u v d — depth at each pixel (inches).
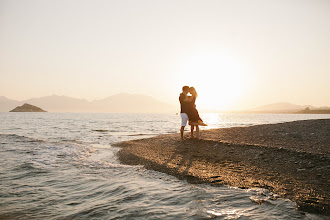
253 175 184.5
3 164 233.5
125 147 375.9
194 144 354.6
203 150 308.2
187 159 255.3
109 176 190.4
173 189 149.7
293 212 108.6
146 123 1411.2
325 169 188.2
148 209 113.0
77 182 170.7
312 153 231.1
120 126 1077.8
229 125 1131.9
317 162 208.8
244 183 161.0
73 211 113.0
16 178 181.8
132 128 930.7
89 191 147.9
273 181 166.1
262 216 103.0
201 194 136.8
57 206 120.6
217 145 331.9
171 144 370.0
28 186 159.8
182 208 113.7
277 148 269.7
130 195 137.2
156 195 136.4
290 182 162.6
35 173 198.8
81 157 285.9
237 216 102.7
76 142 449.4
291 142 323.0
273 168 206.1
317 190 143.4
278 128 502.3
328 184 155.3
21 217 106.2
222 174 187.5
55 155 292.7
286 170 197.6
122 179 180.2
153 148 344.5
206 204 119.2
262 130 485.4
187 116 387.5
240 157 258.1
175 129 875.4
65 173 200.1
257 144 309.9
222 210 110.4
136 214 106.7
